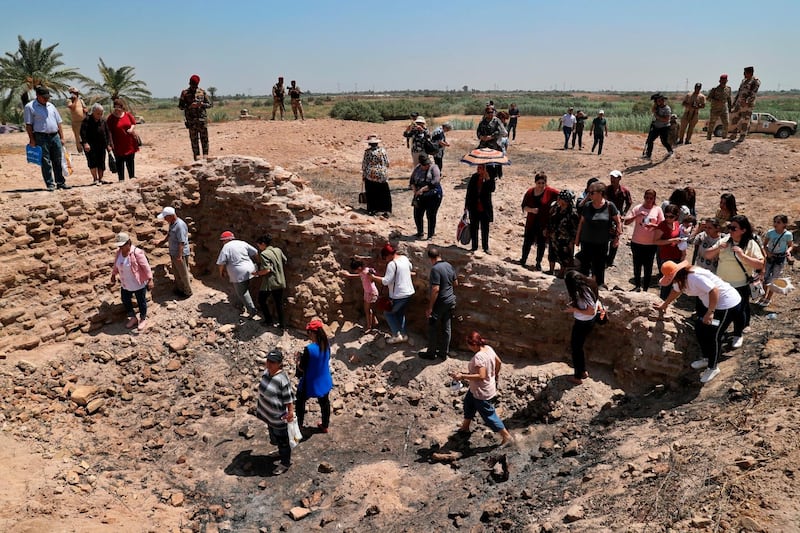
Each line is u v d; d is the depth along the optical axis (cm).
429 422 877
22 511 616
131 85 3412
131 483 740
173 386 965
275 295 1064
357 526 662
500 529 585
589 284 792
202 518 695
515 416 849
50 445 779
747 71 1766
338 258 1122
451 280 951
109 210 1115
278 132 2158
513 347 970
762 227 1211
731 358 776
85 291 1048
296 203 1139
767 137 2859
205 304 1142
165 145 1911
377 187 1273
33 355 949
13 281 961
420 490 718
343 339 1061
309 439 855
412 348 1027
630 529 484
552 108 6131
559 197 950
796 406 596
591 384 844
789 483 479
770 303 912
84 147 1197
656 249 973
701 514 472
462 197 1502
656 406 765
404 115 5641
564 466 688
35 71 3212
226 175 1234
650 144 1819
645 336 831
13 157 1543
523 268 994
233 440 854
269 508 716
